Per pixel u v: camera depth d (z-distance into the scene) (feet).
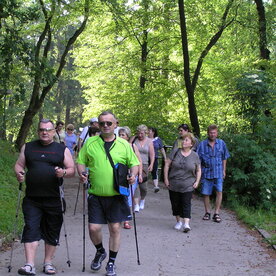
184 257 21.86
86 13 57.36
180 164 27.63
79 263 20.07
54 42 122.31
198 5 59.21
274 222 30.89
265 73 41.47
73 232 26.18
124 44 72.54
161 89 65.92
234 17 56.75
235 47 66.44
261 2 56.18
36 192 17.95
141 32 67.87
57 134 46.26
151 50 70.85
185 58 54.65
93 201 18.39
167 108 69.31
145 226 28.60
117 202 18.35
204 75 65.77
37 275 17.93
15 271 18.35
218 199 31.50
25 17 39.40
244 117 40.09
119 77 73.41
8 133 90.94
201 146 31.89
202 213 34.19
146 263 20.44
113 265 18.28
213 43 57.52
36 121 90.58
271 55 66.13
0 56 39.63
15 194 34.17
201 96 66.44
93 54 75.46
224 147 31.83
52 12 54.49
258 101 39.65
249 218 31.24
